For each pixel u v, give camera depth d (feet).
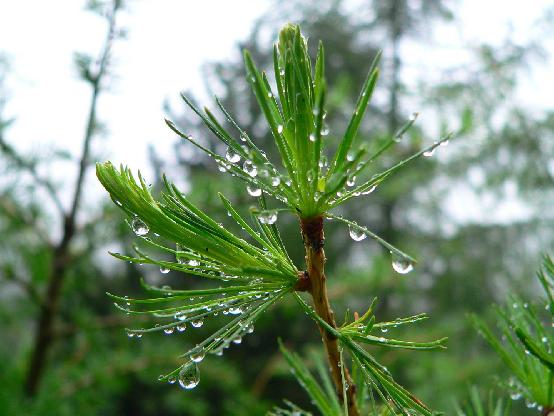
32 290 1.60
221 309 0.45
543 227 3.39
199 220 0.44
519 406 2.44
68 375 1.66
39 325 1.63
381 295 2.85
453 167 3.37
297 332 4.38
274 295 0.45
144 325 1.77
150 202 0.44
